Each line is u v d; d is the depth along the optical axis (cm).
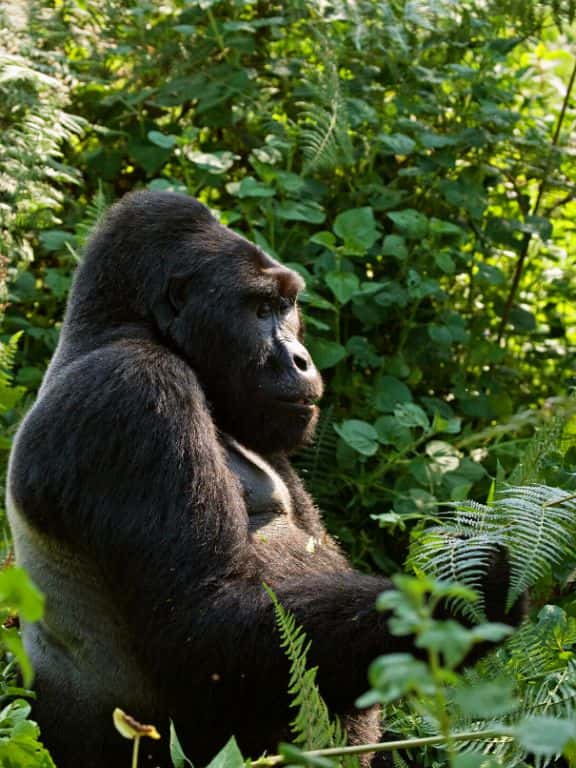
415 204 1075
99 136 1112
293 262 991
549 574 668
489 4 1093
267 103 1064
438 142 1012
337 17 1041
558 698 498
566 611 678
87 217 1049
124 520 588
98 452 596
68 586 626
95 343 665
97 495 595
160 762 622
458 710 509
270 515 689
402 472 917
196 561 577
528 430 1003
